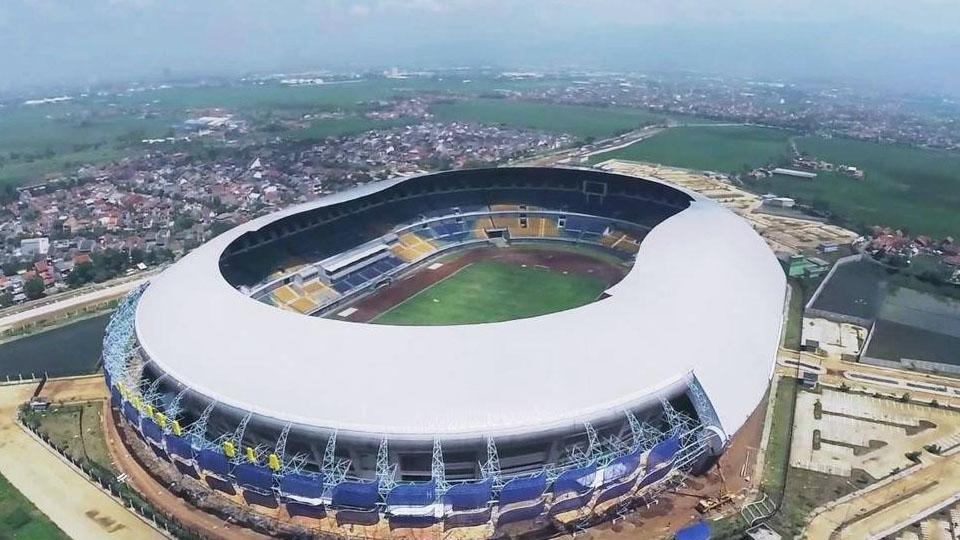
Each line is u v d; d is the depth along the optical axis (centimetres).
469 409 6819
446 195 17588
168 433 7412
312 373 7369
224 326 8381
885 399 9775
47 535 7119
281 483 6706
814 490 7744
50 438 8969
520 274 14862
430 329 8056
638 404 7200
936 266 15625
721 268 10250
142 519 7344
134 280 15362
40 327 12838
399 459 6881
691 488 7669
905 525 7212
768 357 9100
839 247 16775
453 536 6831
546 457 7238
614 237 16300
